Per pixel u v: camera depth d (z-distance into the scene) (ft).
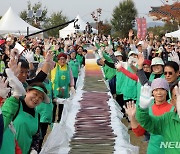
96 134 20.76
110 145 18.83
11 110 13.62
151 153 16.35
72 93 33.37
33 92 15.90
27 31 87.10
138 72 22.06
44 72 20.42
